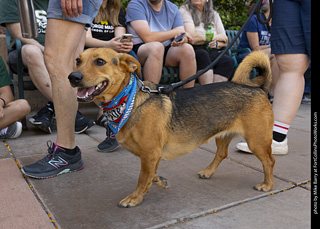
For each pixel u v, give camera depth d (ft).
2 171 9.12
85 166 9.77
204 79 15.17
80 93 6.93
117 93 7.20
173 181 8.79
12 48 13.98
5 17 13.53
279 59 10.76
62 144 9.11
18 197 7.48
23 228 6.15
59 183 8.46
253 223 6.47
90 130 14.33
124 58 7.12
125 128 7.29
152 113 7.33
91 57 6.94
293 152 11.41
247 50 18.98
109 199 7.56
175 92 8.18
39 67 12.69
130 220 6.57
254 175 9.27
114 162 10.16
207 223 6.47
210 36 15.55
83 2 8.46
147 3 14.90
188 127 7.83
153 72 13.47
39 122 12.97
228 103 8.13
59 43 8.39
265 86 8.68
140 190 7.33
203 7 16.66
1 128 12.14
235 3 24.43
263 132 8.17
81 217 6.67
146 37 14.33
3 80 12.97
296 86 10.64
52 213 6.82
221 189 8.26
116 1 14.89
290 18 10.05
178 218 6.66
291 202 7.48
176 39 13.73
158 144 7.38
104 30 14.98
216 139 9.04
